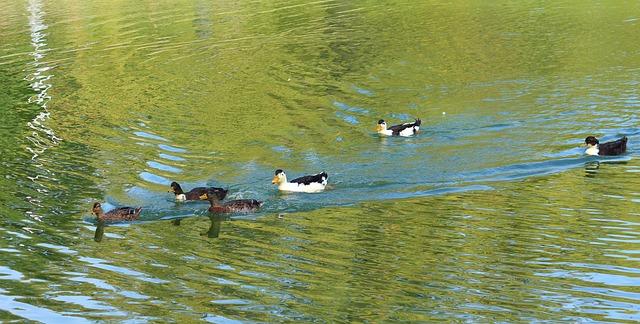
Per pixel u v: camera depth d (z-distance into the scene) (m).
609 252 15.97
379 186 20.64
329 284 14.88
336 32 40.97
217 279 15.30
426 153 23.06
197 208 19.75
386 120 26.62
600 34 37.56
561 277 14.89
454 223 17.86
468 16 43.38
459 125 25.62
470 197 19.53
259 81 32.16
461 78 31.50
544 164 21.78
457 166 21.86
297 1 50.22
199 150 24.11
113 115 28.14
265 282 15.08
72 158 23.53
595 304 13.74
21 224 18.53
